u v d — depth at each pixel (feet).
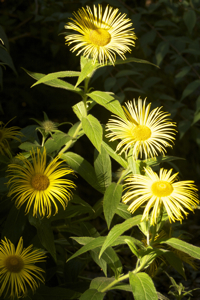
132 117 3.54
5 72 6.09
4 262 3.53
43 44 5.87
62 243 4.10
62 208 3.65
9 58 3.77
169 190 3.35
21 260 3.55
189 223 5.87
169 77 6.03
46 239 3.58
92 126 3.49
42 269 3.67
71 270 3.95
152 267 3.83
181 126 4.97
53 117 6.53
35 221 3.59
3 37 3.74
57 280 3.95
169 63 6.22
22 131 4.04
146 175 3.53
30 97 6.06
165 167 5.99
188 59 5.85
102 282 3.55
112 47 3.51
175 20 5.76
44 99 6.34
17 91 6.09
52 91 6.26
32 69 6.26
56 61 6.37
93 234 3.75
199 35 6.08
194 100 6.31
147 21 5.64
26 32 6.01
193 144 6.22
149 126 3.53
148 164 3.59
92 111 6.01
